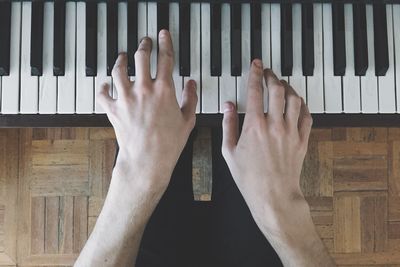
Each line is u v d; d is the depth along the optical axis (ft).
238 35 2.57
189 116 2.46
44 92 2.57
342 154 3.94
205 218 3.03
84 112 2.59
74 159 3.87
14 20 2.54
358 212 3.94
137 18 2.56
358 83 2.64
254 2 2.56
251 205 2.43
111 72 2.55
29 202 3.86
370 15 2.62
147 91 2.34
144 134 2.32
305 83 2.63
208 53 2.59
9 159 3.87
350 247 3.94
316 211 3.92
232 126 2.52
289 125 2.42
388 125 2.66
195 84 2.54
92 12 2.54
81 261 2.32
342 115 2.65
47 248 3.86
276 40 2.61
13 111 2.57
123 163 2.34
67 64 2.56
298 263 2.36
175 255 2.95
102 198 3.87
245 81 2.60
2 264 3.85
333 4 2.60
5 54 2.53
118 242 2.31
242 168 2.43
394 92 2.65
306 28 2.59
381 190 3.95
